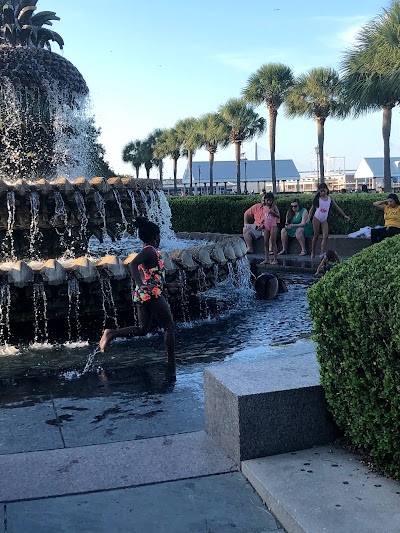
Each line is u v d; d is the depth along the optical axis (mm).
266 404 3381
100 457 3568
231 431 3457
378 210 16234
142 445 3729
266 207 13750
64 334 6977
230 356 6008
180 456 3547
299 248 15203
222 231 19812
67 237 8461
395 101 23406
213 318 7977
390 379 2867
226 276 8766
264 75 48094
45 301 6703
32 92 9742
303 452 3426
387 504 2764
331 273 3434
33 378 5422
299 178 100875
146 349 6355
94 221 8445
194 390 4961
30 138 9961
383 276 3027
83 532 2760
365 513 2686
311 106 47562
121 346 6496
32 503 3037
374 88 22766
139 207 9242
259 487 3068
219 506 2982
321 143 47969
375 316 2896
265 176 99000
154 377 5355
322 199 13969
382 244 3730
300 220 15031
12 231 8086
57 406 4652
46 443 3914
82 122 10883
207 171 97938
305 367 3918
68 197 8148
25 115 9781
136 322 7102
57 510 2963
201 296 9602
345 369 3207
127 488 3180
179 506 2986
